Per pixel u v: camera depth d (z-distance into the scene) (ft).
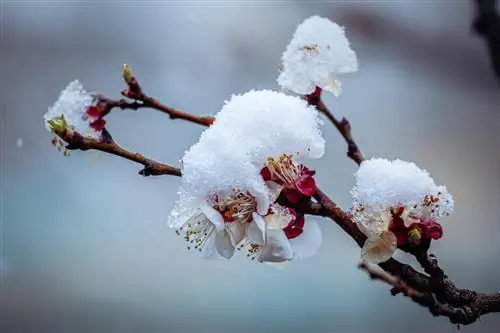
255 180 1.43
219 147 1.44
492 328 2.68
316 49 1.57
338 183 2.87
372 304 3.00
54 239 3.09
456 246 3.02
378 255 1.45
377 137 3.03
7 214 3.08
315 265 3.04
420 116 3.05
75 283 3.06
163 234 3.12
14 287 3.01
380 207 1.45
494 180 3.06
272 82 3.10
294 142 1.45
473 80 2.91
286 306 3.01
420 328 2.94
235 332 3.00
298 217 1.48
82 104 1.58
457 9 2.75
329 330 2.98
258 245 1.47
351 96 2.99
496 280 2.96
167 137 3.10
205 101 3.12
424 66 2.90
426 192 1.45
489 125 3.06
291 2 3.03
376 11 2.80
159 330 2.99
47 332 2.97
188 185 1.44
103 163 3.12
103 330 3.00
